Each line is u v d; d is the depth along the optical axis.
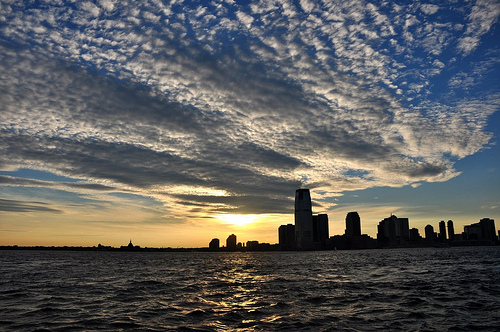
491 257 128.75
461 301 29.66
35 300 32.44
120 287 43.31
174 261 150.88
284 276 59.88
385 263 101.94
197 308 27.92
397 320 22.70
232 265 109.81
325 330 20.27
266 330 20.53
